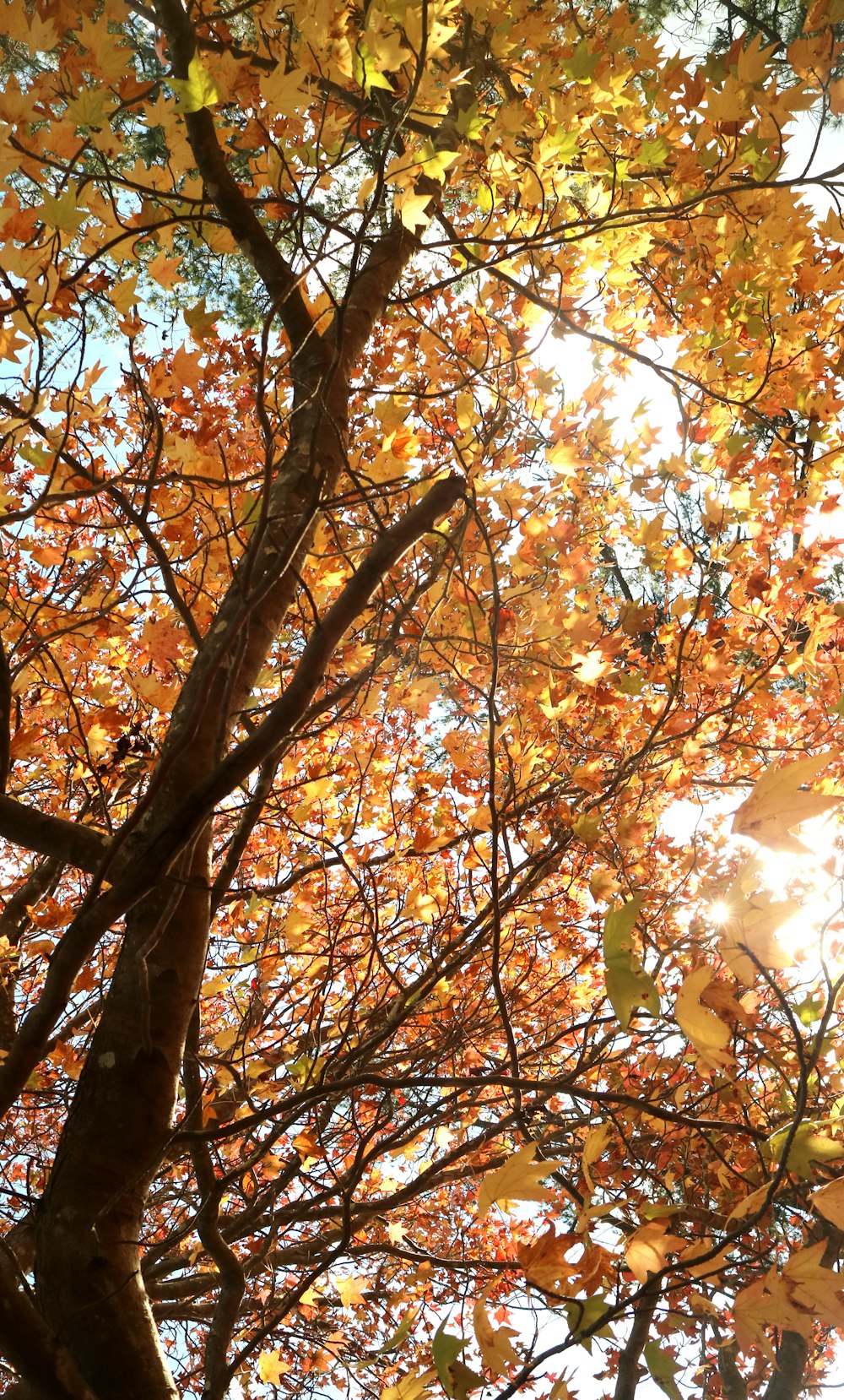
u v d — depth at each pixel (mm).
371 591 1422
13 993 3516
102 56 2217
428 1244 4555
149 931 1825
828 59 2506
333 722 2055
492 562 1684
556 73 3041
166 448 2488
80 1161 1591
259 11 2707
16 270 1794
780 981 2539
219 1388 1683
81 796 3428
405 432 2719
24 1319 1161
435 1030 3393
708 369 3668
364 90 1931
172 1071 1721
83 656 3229
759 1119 2695
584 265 3646
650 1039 2441
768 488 3514
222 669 1997
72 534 2852
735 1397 4324
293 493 2279
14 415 1811
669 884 3510
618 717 3562
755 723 4148
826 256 3512
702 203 3314
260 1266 2963
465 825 3547
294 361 2594
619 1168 2672
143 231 1952
